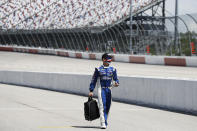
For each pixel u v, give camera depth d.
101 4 83.38
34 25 96.56
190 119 12.56
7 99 18.78
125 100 17.61
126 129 10.38
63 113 13.80
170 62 44.12
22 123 11.38
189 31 40.59
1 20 105.38
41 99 18.92
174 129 10.52
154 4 73.50
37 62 54.69
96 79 10.30
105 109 10.22
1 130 10.14
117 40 55.78
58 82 23.64
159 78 15.46
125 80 17.62
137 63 49.34
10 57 66.25
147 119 12.41
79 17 86.50
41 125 10.98
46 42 78.06
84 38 64.25
